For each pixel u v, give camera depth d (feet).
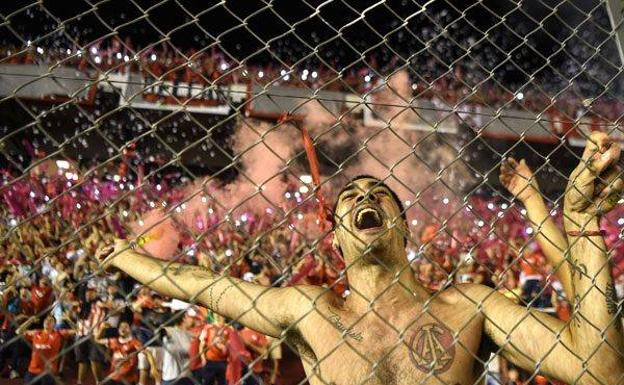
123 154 4.72
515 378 15.58
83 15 5.23
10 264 18.15
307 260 20.97
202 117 41.09
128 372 19.19
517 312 6.20
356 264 6.38
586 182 5.88
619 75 6.93
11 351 19.76
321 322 6.22
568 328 5.94
